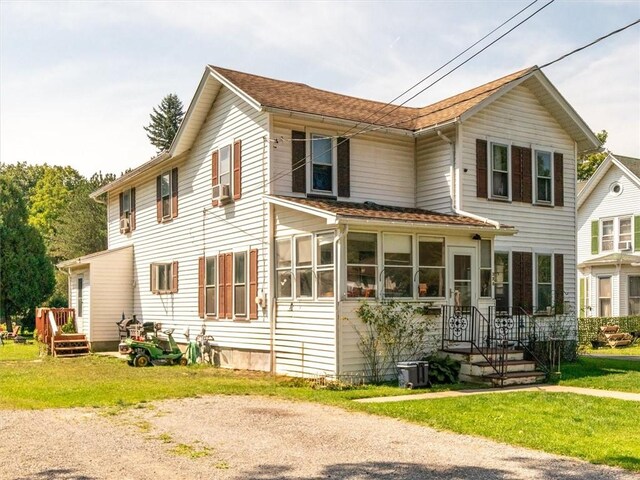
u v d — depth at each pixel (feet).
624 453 28.84
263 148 62.34
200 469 26.61
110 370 64.85
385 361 54.19
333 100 71.46
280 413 39.52
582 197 124.57
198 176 75.77
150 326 77.05
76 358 80.18
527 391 48.11
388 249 55.42
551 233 71.61
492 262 61.52
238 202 66.90
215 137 71.97
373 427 35.14
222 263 69.97
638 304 111.65
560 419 36.60
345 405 42.16
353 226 53.21
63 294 174.91
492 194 67.00
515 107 69.67
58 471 26.35
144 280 90.22
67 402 43.62
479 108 64.59
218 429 34.65
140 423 36.40
